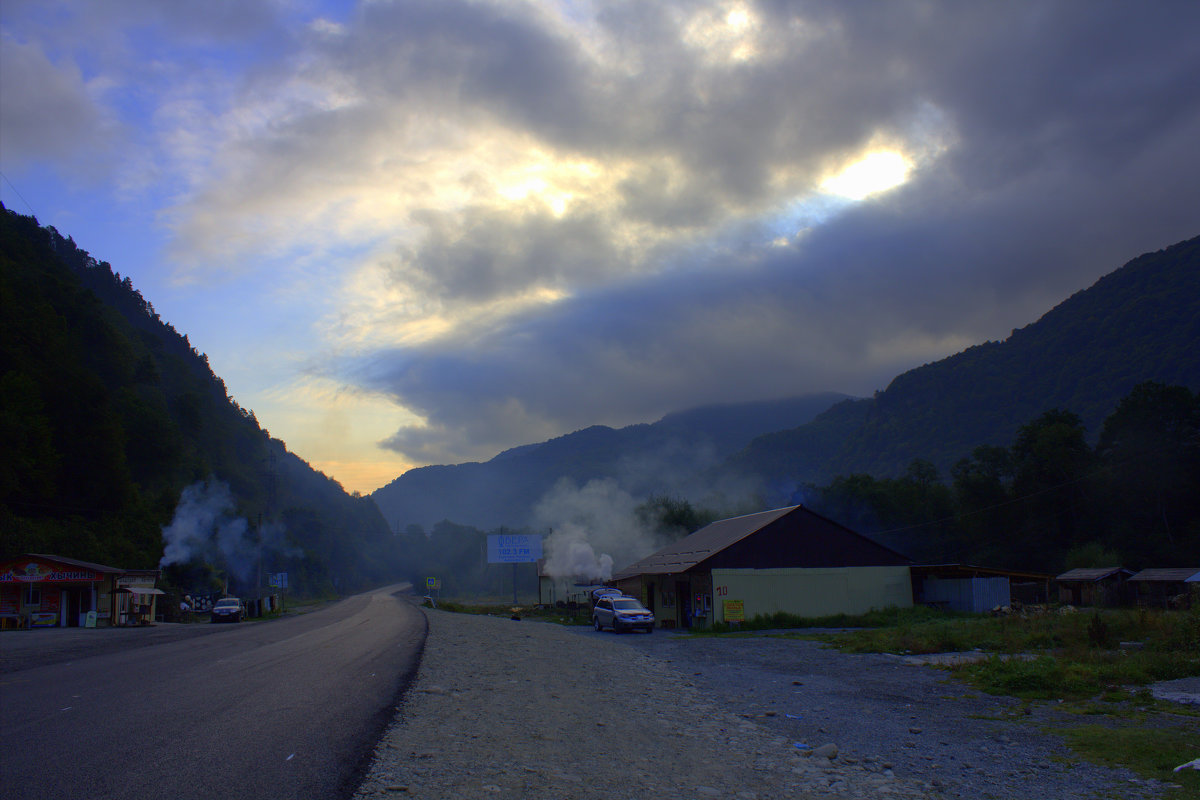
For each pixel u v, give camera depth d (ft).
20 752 26.16
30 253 295.89
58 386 211.61
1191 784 27.02
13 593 130.00
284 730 30.96
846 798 26.22
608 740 34.09
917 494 270.67
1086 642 66.39
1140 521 214.28
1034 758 31.60
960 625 91.04
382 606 214.69
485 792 24.06
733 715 42.32
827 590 122.42
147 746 27.22
